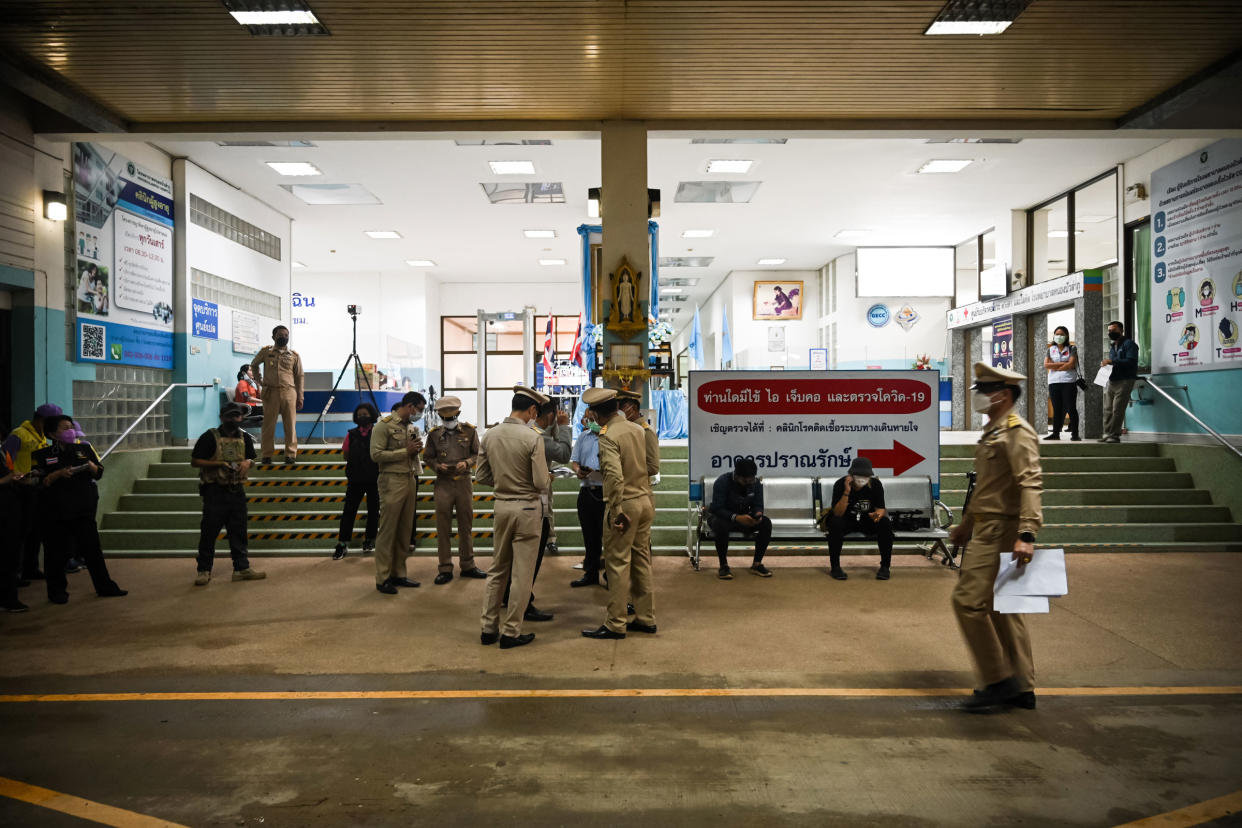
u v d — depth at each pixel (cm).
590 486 732
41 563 898
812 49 751
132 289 1089
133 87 821
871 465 834
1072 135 942
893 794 330
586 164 1279
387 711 429
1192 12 681
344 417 1406
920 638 563
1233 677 476
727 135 946
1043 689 457
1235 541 911
